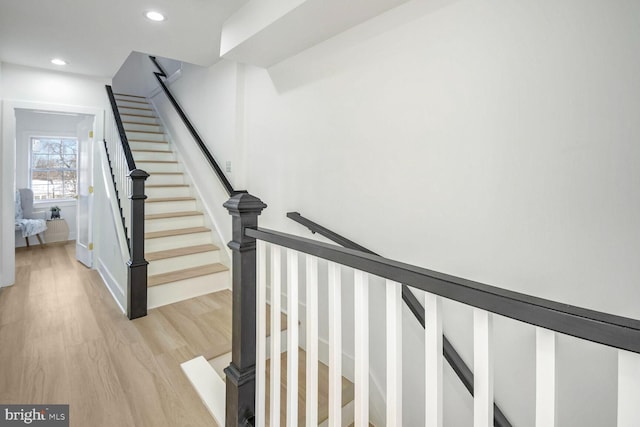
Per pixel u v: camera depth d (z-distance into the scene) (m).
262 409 1.45
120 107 5.07
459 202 1.58
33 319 2.68
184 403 1.78
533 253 1.35
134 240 2.68
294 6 1.84
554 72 1.27
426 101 1.70
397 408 0.85
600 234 1.18
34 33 2.72
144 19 2.45
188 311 2.83
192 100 4.07
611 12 1.14
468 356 1.59
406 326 1.88
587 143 1.20
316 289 1.12
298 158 2.57
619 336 0.49
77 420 1.64
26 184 5.74
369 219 2.04
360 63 2.03
